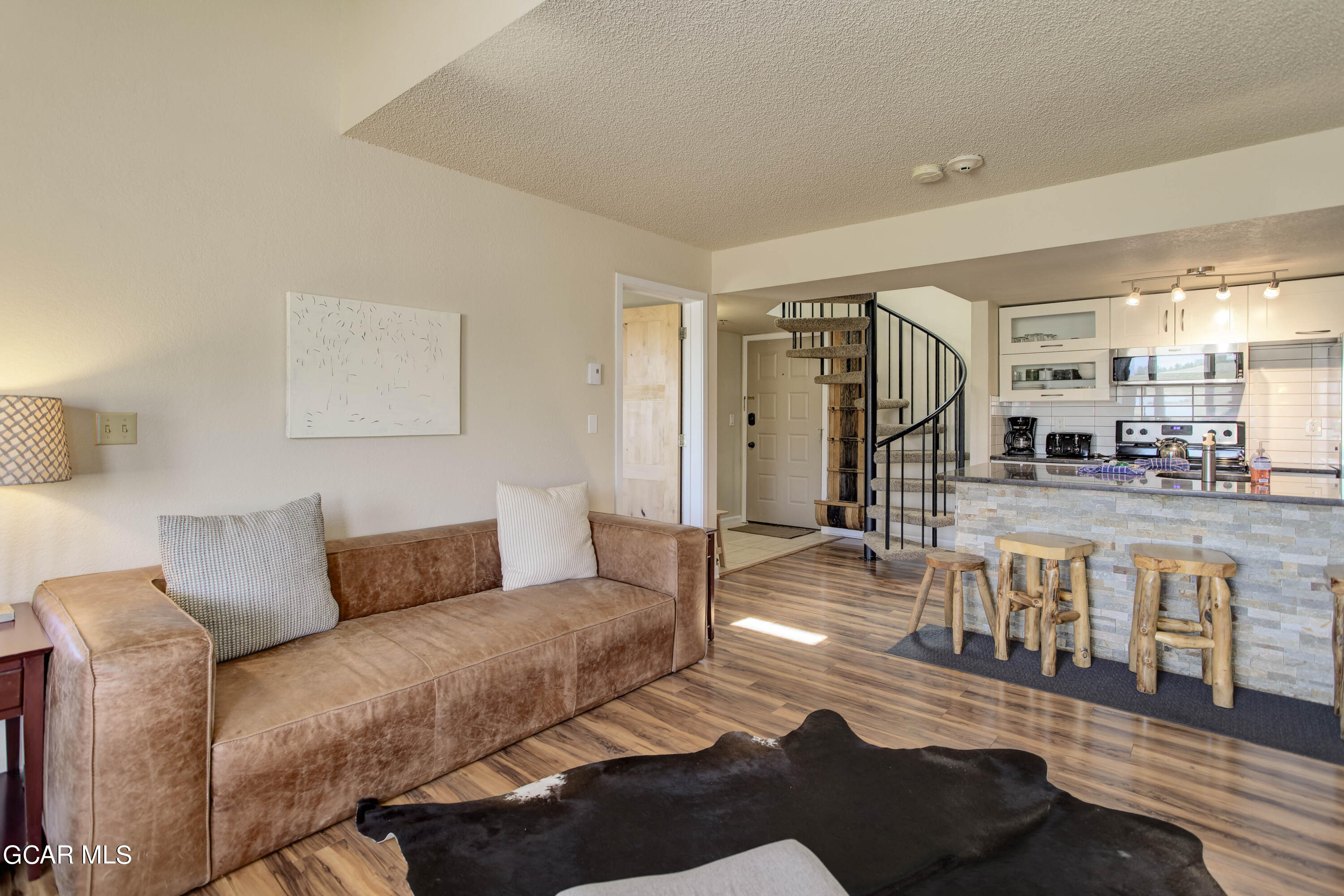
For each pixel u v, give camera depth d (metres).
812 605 4.15
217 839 1.69
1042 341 5.37
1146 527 3.16
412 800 2.03
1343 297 4.23
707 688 2.89
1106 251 3.55
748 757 2.28
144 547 2.28
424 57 2.34
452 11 2.22
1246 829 1.90
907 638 3.56
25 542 2.06
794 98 2.49
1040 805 1.99
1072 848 1.78
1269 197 2.90
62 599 1.86
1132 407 5.30
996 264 3.88
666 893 1.19
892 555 4.59
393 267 2.96
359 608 2.63
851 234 4.17
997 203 3.62
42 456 1.83
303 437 2.67
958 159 3.06
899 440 6.00
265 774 1.76
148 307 2.27
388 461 2.98
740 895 1.19
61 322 2.09
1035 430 5.76
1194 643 2.76
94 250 2.15
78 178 2.11
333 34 2.75
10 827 1.79
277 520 2.33
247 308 2.51
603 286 3.99
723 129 2.76
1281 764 2.27
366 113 2.63
